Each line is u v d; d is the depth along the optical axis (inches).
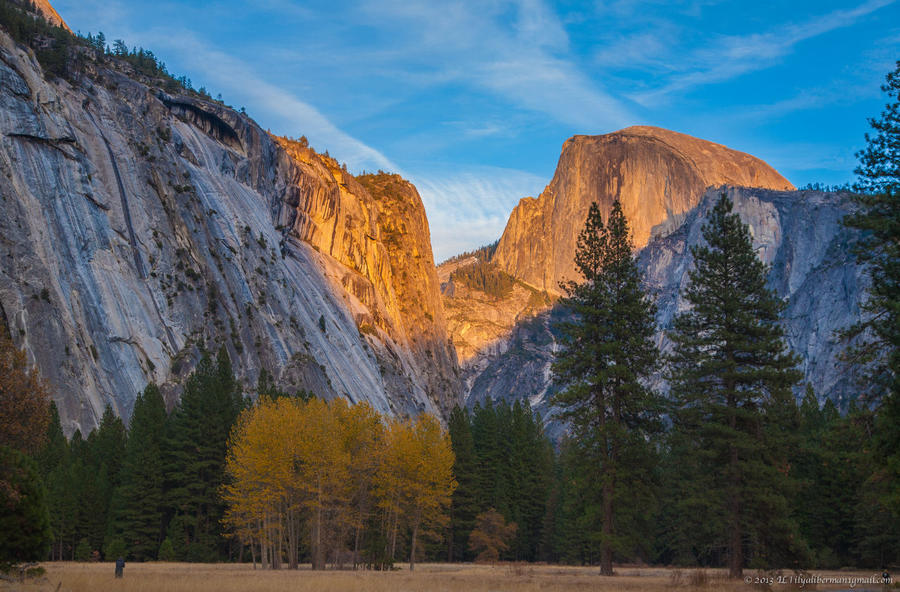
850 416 1184.8
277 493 2118.6
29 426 1365.7
